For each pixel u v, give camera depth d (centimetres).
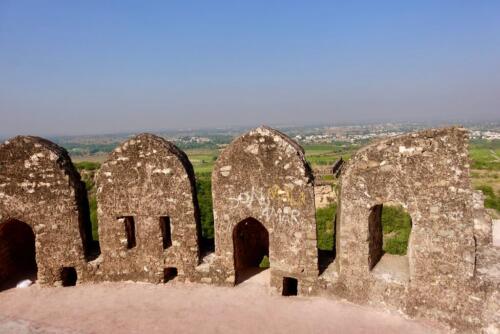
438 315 845
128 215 1033
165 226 1060
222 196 991
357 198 897
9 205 1034
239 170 970
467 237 812
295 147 941
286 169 934
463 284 820
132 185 1016
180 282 1038
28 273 1140
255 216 976
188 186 990
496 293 789
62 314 921
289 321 862
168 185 998
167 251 1030
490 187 3850
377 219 972
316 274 949
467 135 796
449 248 827
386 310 889
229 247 1001
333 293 941
